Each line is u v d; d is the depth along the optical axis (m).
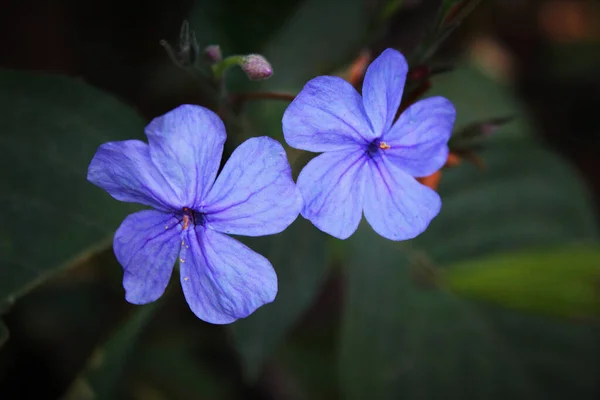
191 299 0.20
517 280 0.23
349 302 0.24
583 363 0.24
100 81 0.27
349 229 0.20
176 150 0.19
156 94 0.26
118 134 0.22
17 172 0.22
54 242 0.21
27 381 0.25
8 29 0.26
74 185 0.22
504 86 0.28
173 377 0.25
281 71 0.25
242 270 0.19
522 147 0.25
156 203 0.20
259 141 0.19
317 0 0.26
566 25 0.32
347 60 0.25
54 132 0.22
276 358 0.26
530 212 0.25
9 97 0.22
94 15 0.27
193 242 0.20
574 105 0.31
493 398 0.24
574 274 0.23
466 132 0.22
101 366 0.22
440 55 0.28
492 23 0.30
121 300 0.26
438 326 0.25
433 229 0.25
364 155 0.20
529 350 0.25
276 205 0.19
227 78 0.24
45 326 0.25
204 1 0.24
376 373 0.24
